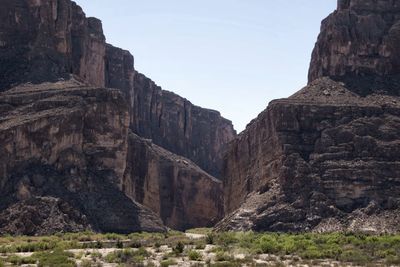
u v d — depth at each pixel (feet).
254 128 412.16
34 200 326.85
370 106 354.13
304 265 219.41
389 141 338.95
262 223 322.75
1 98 375.45
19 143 345.51
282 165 337.72
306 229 312.50
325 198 322.14
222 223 354.74
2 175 337.93
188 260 229.45
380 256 238.68
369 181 323.78
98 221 343.67
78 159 358.84
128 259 230.68
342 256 237.25
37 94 379.14
